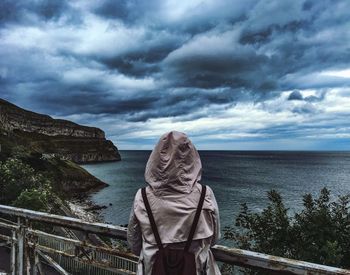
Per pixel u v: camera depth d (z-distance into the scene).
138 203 2.39
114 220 43.72
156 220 2.29
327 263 5.20
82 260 3.39
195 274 2.15
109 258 3.18
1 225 4.17
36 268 3.83
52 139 178.25
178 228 2.24
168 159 2.31
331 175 109.62
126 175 108.19
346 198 6.55
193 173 2.38
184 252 2.22
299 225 6.13
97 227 3.18
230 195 60.41
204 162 191.00
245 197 57.91
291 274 2.22
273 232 6.29
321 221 5.77
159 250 2.24
